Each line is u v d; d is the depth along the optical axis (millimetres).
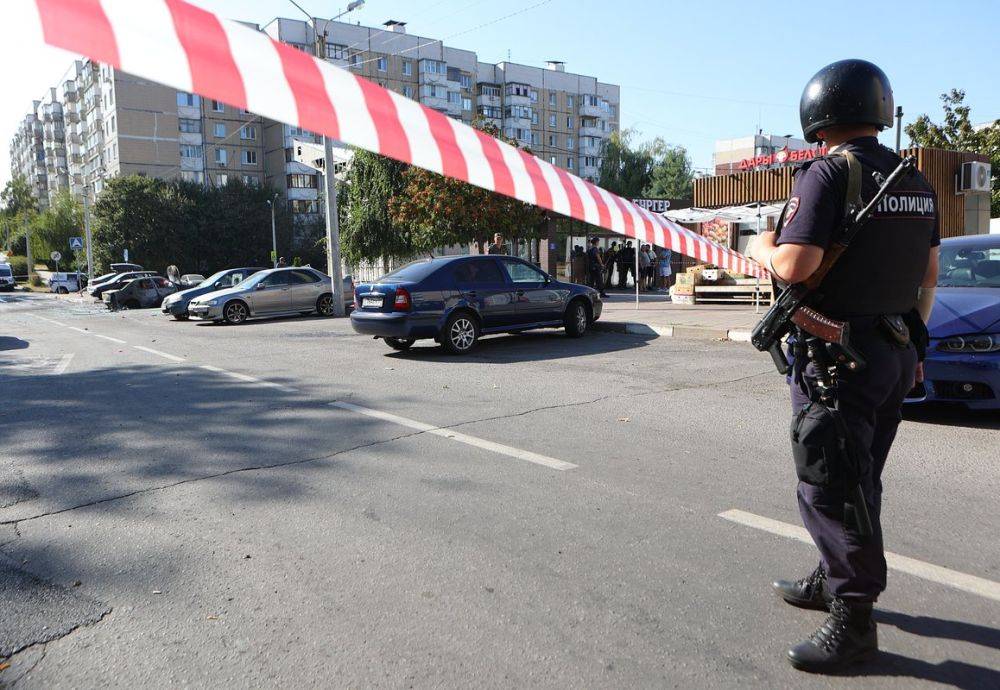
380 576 3102
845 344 2287
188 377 8266
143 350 11086
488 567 3180
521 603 2854
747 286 16344
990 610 2781
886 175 2354
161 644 2574
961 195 17016
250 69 1410
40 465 4746
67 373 8680
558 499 4027
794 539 3457
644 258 24938
